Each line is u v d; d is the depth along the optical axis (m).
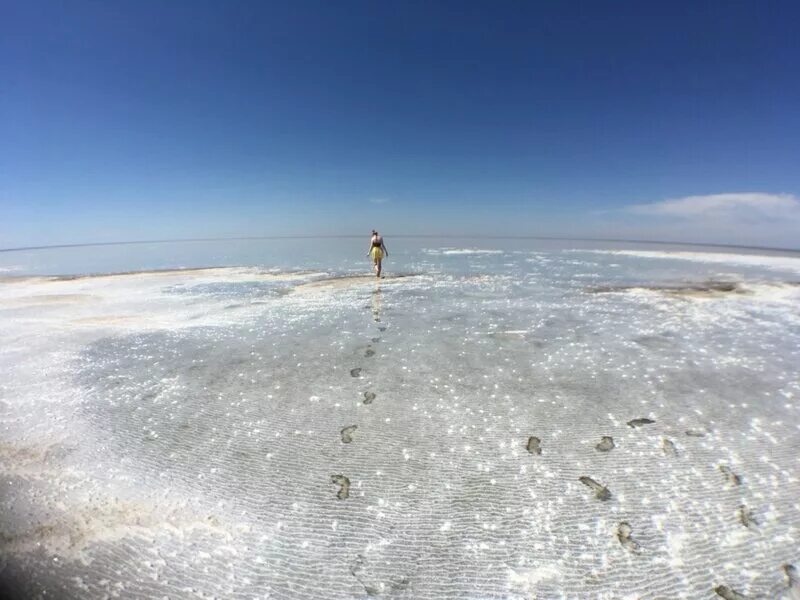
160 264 35.34
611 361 8.45
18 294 18.11
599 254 39.00
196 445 5.64
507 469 5.02
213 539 4.04
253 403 6.86
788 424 5.84
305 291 17.67
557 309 13.18
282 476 4.98
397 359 8.81
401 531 4.11
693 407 6.41
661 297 14.86
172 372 8.23
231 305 14.66
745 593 3.37
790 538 3.87
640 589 3.43
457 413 6.41
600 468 5.00
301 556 3.85
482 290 17.05
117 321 12.43
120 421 6.29
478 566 3.70
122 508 4.45
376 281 20.45
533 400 6.79
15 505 4.46
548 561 3.73
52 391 7.37
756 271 22.33
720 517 4.16
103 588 3.51
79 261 43.19
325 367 8.41
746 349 8.98
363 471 5.05
